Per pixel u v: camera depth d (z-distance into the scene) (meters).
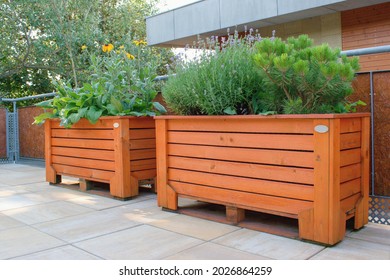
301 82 2.46
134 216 3.17
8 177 5.44
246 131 2.73
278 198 2.57
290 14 6.81
